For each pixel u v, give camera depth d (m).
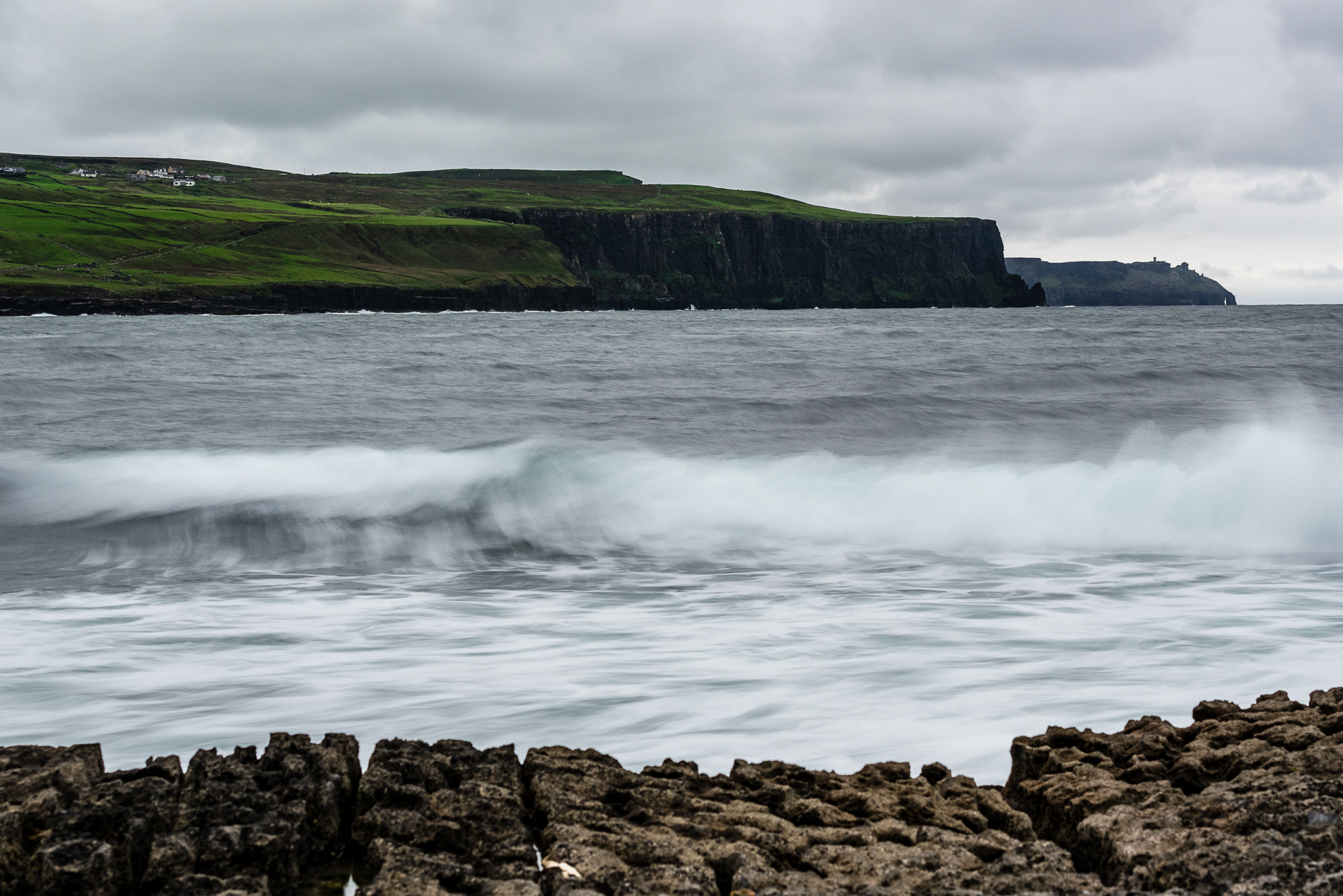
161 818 4.77
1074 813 5.21
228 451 18.56
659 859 4.57
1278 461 17.53
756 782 5.62
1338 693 6.73
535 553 13.31
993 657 8.70
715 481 16.69
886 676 8.16
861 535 14.28
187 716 7.21
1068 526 14.62
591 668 8.38
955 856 4.52
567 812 5.08
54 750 5.52
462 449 18.66
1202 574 12.23
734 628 9.67
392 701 7.54
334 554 13.14
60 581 11.60
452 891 4.29
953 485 16.30
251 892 4.13
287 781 5.23
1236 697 7.68
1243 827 4.76
